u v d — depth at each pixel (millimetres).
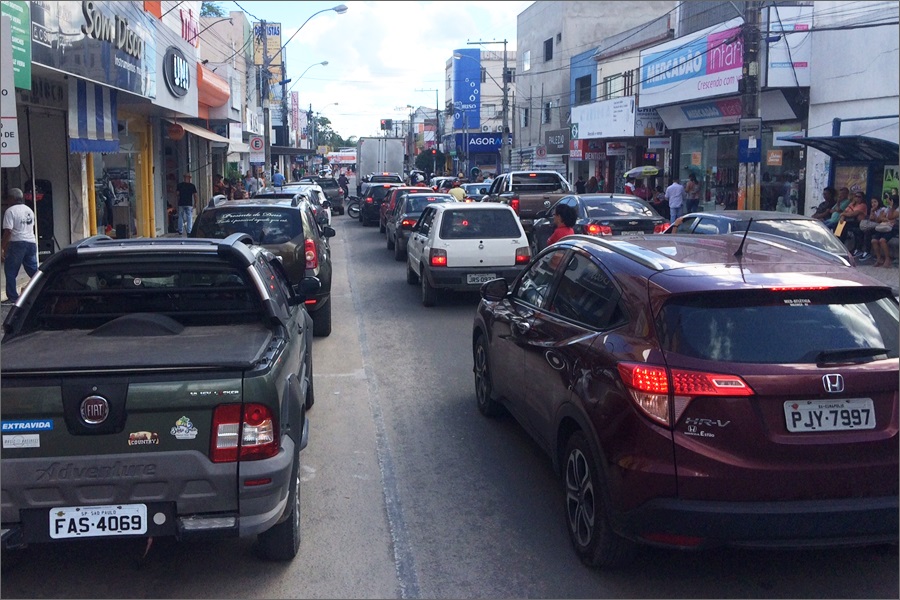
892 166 19016
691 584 4582
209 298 5555
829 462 4016
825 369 4062
